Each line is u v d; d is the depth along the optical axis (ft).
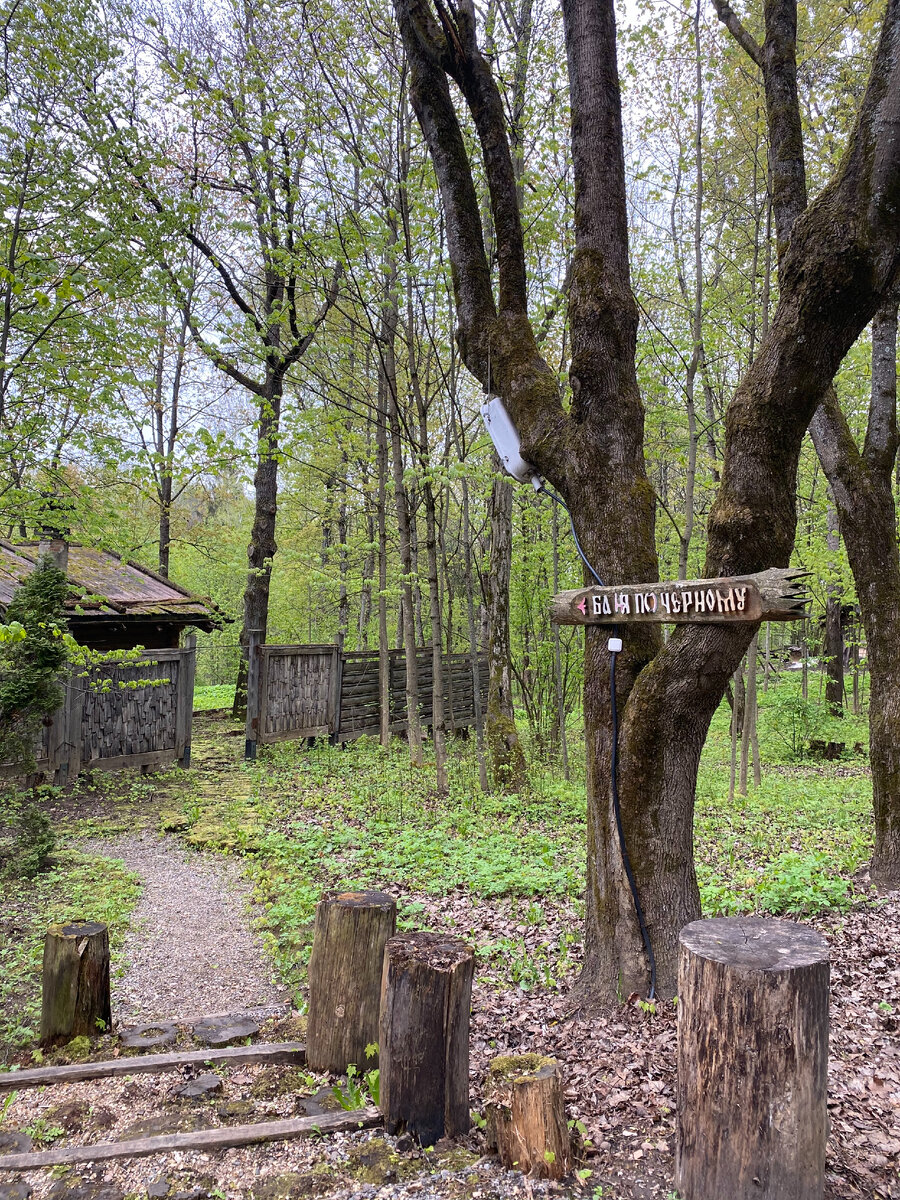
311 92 25.82
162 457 29.27
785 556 11.69
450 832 25.18
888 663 20.21
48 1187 8.26
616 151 13.51
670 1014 11.75
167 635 39.37
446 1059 9.24
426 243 27.09
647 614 11.89
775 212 18.60
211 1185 8.30
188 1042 12.07
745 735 33.17
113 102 30.22
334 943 11.11
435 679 30.48
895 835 19.65
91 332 26.94
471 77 14.97
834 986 13.57
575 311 13.35
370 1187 8.21
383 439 36.24
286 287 29.43
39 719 19.89
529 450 14.15
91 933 12.34
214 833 24.36
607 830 12.82
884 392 20.94
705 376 29.73
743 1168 7.31
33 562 33.99
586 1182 8.27
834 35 25.25
